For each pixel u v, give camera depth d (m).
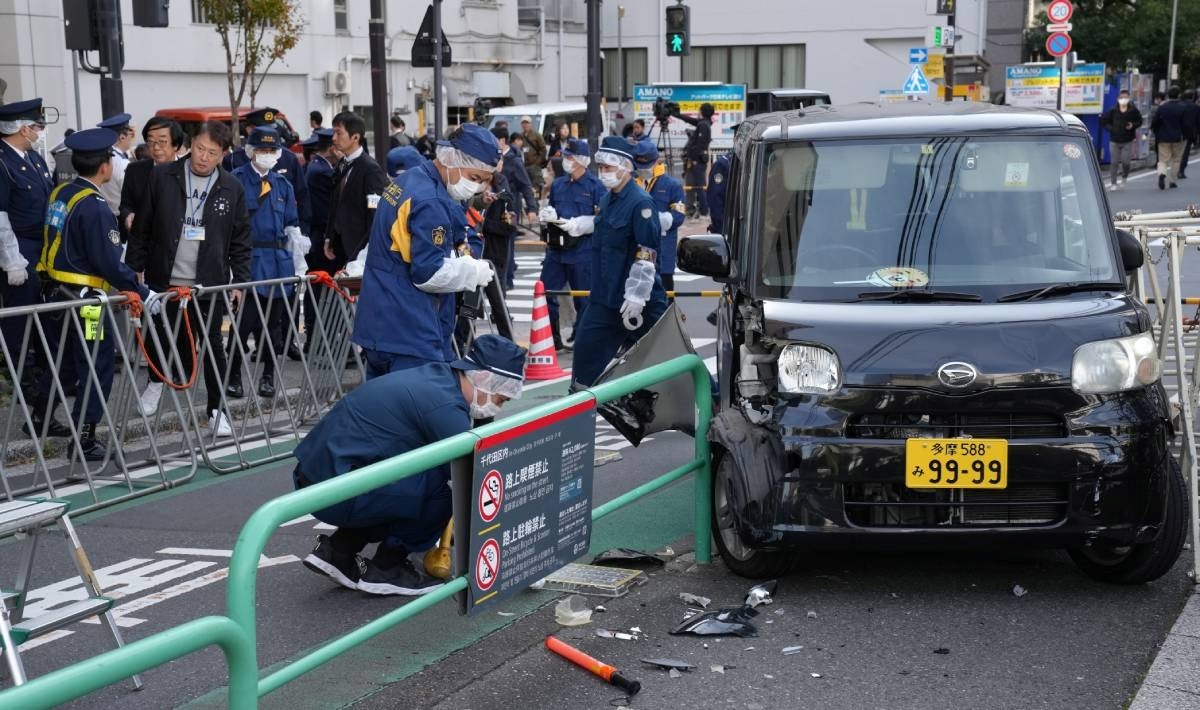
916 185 6.31
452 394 5.54
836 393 5.43
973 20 41.97
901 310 5.73
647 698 4.73
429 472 5.57
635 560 6.26
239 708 3.38
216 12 26.83
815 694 4.75
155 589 6.15
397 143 22.19
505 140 21.17
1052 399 5.36
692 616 5.50
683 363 6.00
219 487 8.11
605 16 45.31
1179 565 6.13
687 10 19.89
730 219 7.14
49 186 9.91
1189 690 4.64
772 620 5.49
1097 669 4.93
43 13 25.28
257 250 10.84
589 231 12.21
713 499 6.23
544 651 5.20
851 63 43.94
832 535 5.39
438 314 6.94
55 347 8.59
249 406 9.07
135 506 7.68
